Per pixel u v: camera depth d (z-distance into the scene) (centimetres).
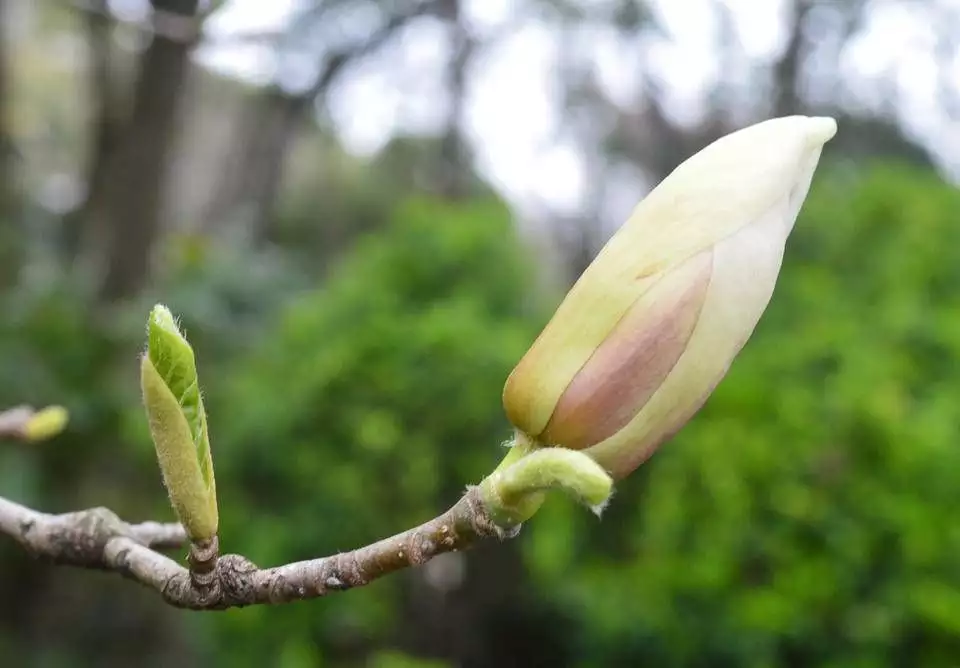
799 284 106
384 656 78
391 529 89
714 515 77
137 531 36
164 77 129
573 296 34
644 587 78
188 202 225
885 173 119
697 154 34
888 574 70
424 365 90
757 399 79
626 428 33
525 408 34
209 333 118
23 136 222
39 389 104
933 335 89
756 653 71
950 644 67
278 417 89
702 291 33
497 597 104
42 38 239
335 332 94
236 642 87
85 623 125
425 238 100
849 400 75
